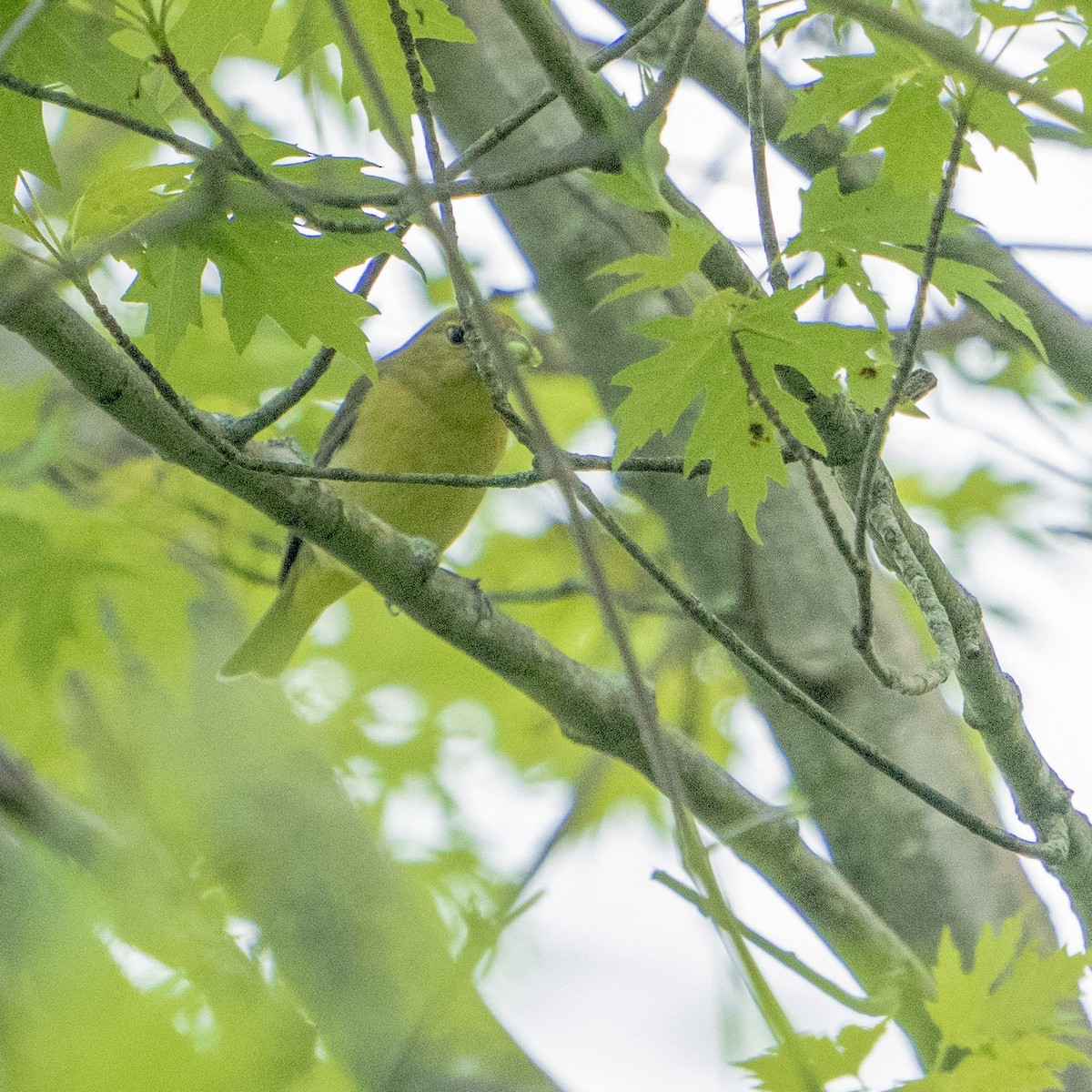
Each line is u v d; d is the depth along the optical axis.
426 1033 7.14
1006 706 8.20
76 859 7.49
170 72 6.60
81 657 11.51
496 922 7.00
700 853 5.18
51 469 12.35
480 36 11.78
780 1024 5.09
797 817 9.27
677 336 6.85
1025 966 6.79
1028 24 6.60
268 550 13.09
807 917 9.15
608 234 11.49
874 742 10.93
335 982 9.02
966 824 7.78
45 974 6.58
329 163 7.20
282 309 7.27
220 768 10.20
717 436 7.13
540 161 6.91
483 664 9.23
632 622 15.30
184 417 7.49
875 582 11.45
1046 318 11.16
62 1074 6.32
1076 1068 8.19
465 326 7.39
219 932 7.41
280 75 7.37
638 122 7.19
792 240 6.98
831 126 7.12
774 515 11.38
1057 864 7.95
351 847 9.82
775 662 11.13
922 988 8.53
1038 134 9.40
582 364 11.75
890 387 7.37
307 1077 8.60
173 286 7.24
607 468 7.58
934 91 6.90
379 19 7.30
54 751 12.18
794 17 7.35
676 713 14.55
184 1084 6.37
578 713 9.27
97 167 13.30
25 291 6.78
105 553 12.14
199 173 7.01
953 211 7.01
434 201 6.87
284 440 8.87
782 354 6.89
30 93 6.39
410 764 14.99
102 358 7.45
